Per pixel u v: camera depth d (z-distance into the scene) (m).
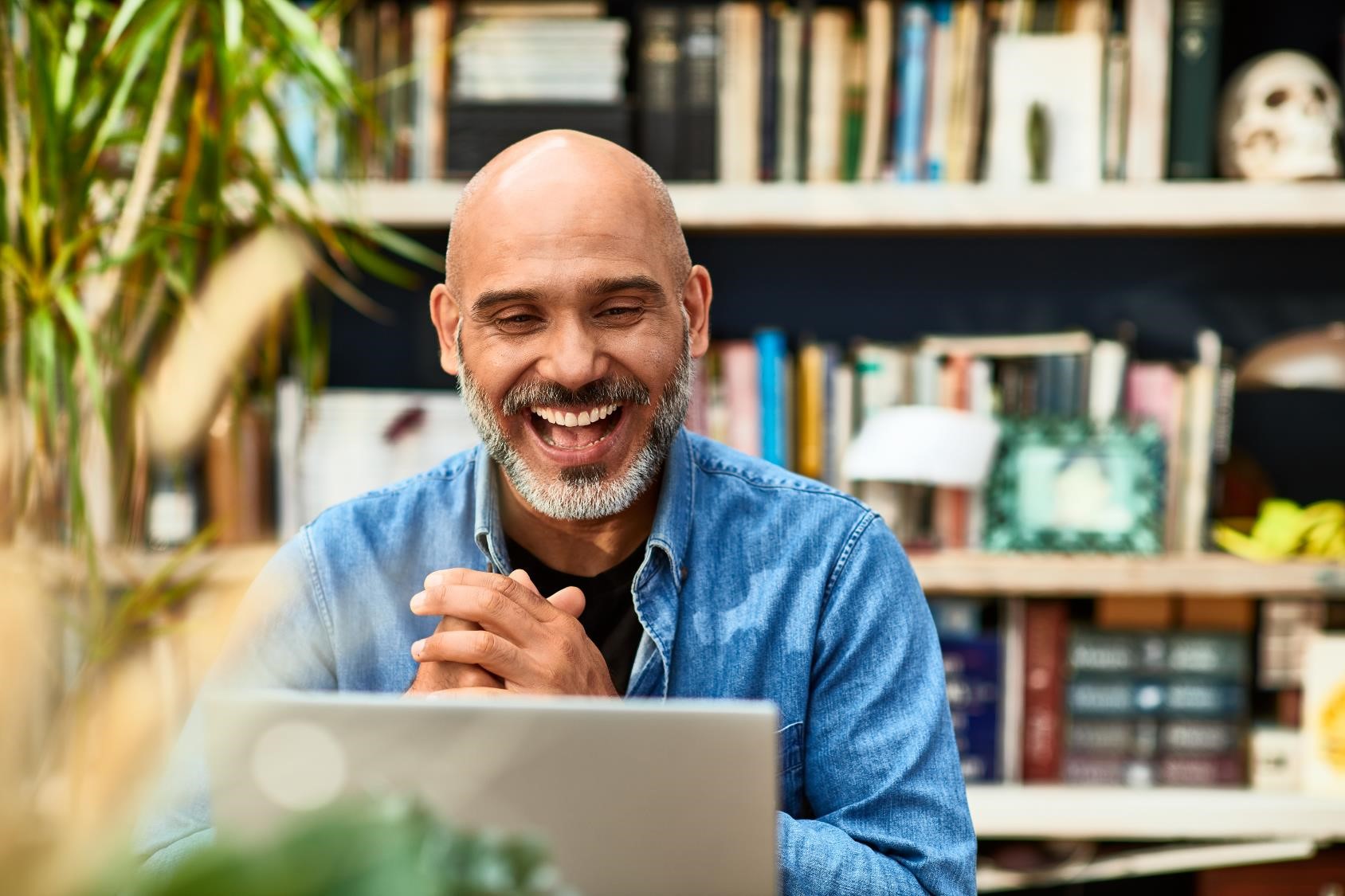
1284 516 2.29
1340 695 2.22
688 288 1.22
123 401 1.83
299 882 0.32
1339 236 2.54
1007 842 2.25
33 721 0.27
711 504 1.24
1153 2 2.25
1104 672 2.28
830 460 2.30
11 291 1.64
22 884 0.26
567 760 0.67
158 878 0.32
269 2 1.74
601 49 2.26
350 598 1.22
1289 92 2.24
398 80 2.25
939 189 2.25
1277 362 2.12
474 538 1.24
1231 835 2.19
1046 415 2.28
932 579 2.23
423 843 0.34
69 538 1.67
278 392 2.25
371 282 2.58
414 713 0.64
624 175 1.12
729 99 2.28
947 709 1.15
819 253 2.61
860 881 1.01
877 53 2.27
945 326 2.60
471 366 1.14
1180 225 2.31
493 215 1.11
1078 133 2.27
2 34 1.70
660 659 1.18
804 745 1.17
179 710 0.29
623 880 0.68
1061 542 2.26
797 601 1.19
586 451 1.13
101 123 1.75
